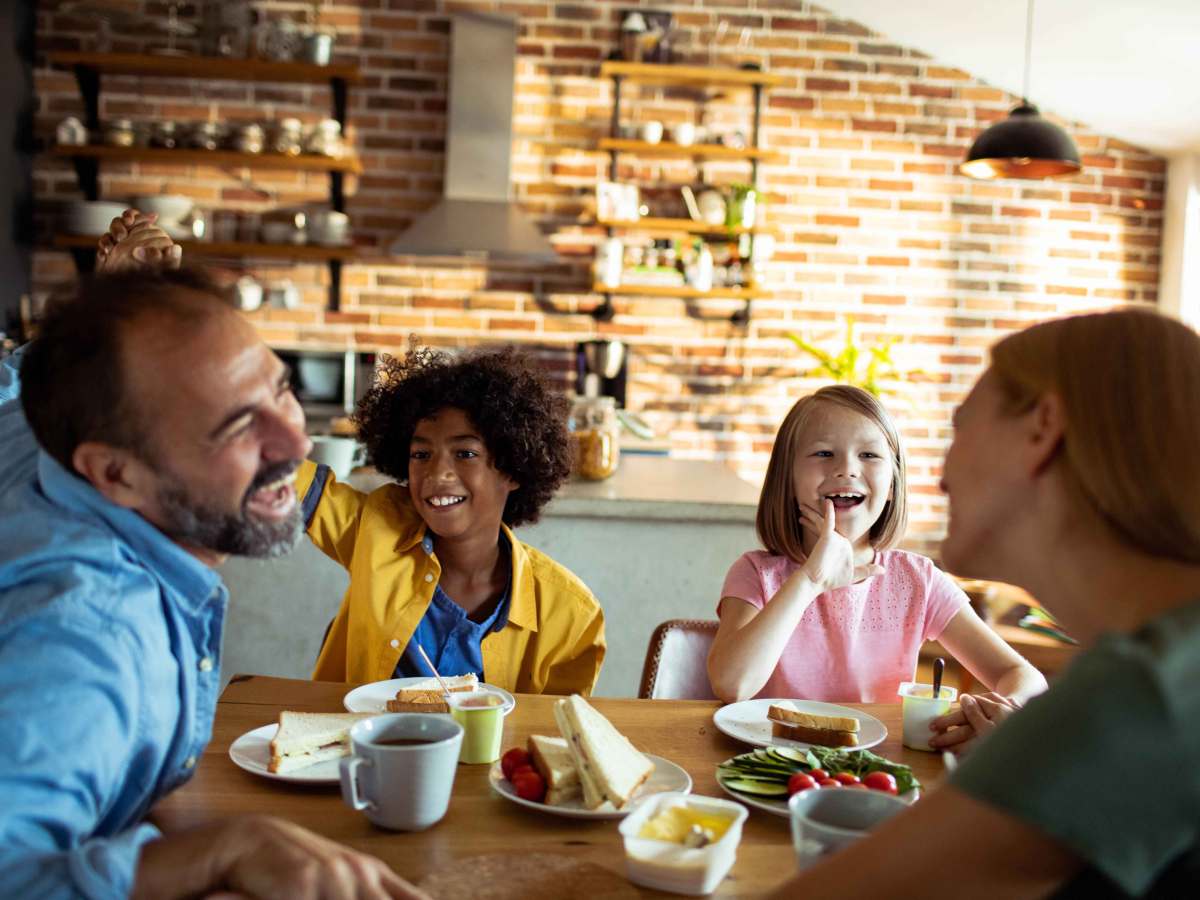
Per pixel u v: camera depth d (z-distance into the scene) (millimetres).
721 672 1462
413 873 888
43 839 716
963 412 751
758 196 5117
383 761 952
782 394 5359
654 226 5059
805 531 1698
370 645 1596
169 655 884
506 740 1231
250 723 1262
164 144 4809
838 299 5348
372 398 1781
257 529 886
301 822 986
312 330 5172
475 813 1022
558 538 2674
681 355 5320
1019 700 1436
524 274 5246
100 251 1450
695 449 5352
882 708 1440
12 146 4723
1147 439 638
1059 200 5402
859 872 596
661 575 2697
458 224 4848
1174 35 4137
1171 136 5141
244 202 5102
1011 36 4707
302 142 4938
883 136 5324
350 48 5117
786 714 1235
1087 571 679
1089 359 668
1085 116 5301
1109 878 549
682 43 5246
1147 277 5453
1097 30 4344
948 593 1695
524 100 5211
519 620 1609
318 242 4906
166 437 840
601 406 3086
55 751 724
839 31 5285
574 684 1663
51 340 837
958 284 5387
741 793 1062
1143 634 604
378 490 1727
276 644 2703
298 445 888
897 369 5375
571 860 904
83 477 872
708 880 855
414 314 5207
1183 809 547
